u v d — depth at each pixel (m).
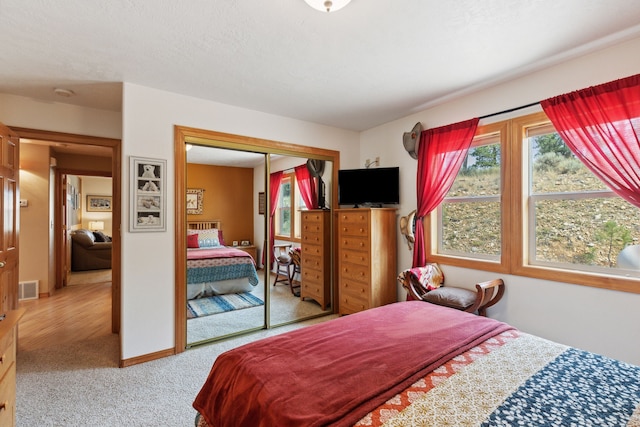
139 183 2.67
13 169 2.78
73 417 1.92
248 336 3.29
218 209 3.34
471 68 2.41
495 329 1.73
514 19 1.79
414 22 1.81
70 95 2.92
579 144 2.22
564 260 2.43
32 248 4.66
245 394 1.22
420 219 3.30
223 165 3.36
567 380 1.23
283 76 2.54
